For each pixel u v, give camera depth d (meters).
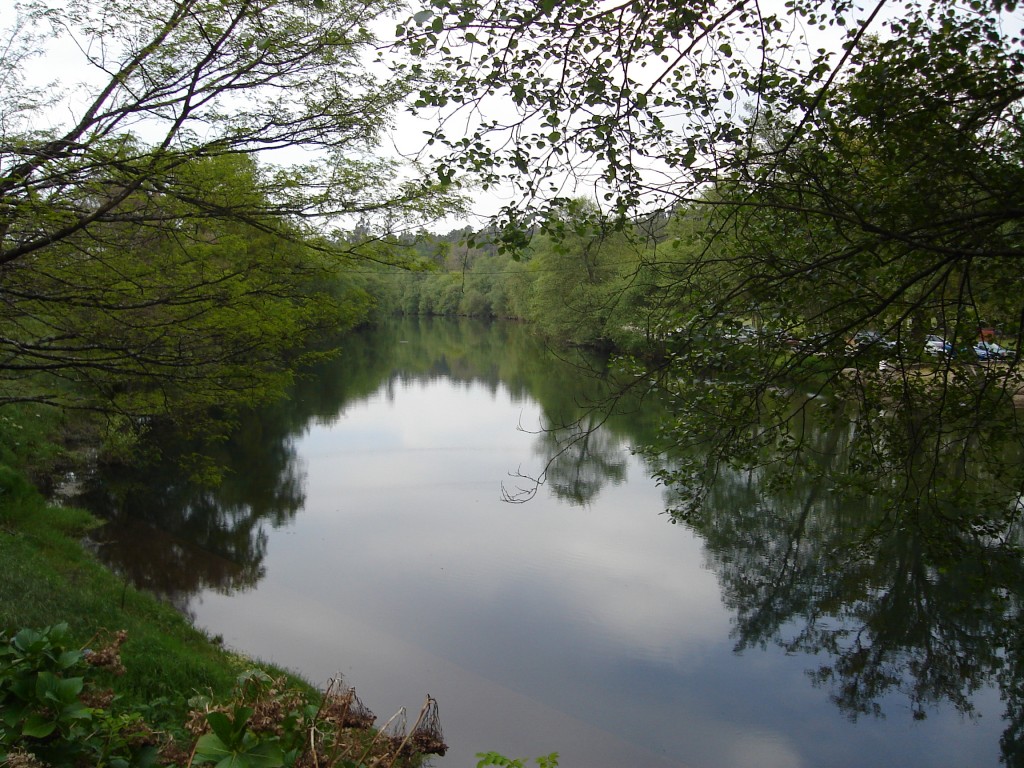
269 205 6.79
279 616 11.46
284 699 2.98
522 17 4.13
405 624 11.42
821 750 8.64
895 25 4.60
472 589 12.90
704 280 5.30
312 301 8.05
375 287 24.92
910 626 11.63
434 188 6.60
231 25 6.32
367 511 17.34
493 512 17.39
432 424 28.58
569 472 21.19
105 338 7.64
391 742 3.03
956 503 5.95
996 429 5.53
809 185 4.51
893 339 5.48
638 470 21.39
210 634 10.52
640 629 11.52
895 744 8.83
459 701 9.27
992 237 4.43
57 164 5.97
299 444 24.66
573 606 12.28
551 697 9.48
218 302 7.26
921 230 4.45
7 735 2.81
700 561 14.28
